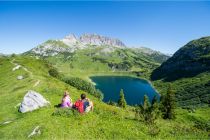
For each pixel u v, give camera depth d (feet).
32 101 113.60
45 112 98.63
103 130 78.69
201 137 80.43
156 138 75.97
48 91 164.45
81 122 84.07
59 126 80.53
